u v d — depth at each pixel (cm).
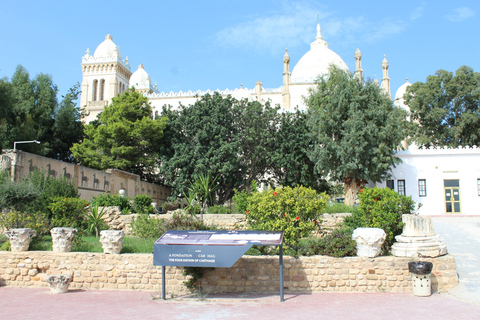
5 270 1309
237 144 3412
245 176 3669
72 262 1289
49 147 4072
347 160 2906
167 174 3469
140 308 1012
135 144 3741
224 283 1229
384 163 2869
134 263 1266
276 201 1359
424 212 3081
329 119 3011
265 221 1374
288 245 1321
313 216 1376
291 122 3569
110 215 1977
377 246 1212
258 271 1224
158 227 1636
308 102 3525
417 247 1212
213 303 1073
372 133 2855
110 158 3541
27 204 1758
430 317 912
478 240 1731
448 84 4203
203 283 1235
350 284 1198
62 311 973
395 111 3056
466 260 1424
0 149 3328
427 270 1124
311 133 3148
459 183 3061
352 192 3030
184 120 3638
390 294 1155
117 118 3666
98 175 2739
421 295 1130
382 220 1430
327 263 1212
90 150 3703
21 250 1341
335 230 1409
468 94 4188
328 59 6344
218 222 1972
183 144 3481
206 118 3434
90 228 1772
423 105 4291
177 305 1048
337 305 1030
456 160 3084
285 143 3431
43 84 4259
